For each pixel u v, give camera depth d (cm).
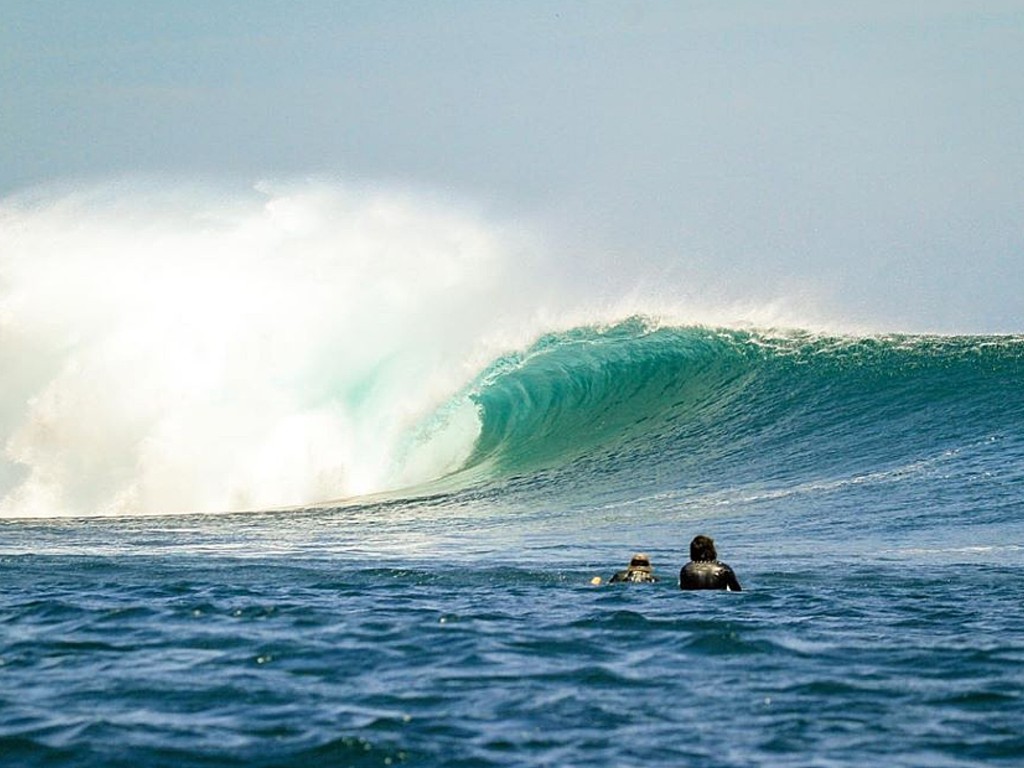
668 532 7738
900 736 3012
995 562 6209
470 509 9225
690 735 3014
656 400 11250
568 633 4156
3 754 2873
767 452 9831
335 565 6216
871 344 10950
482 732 3025
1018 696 3353
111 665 3697
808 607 4756
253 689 3416
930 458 9106
